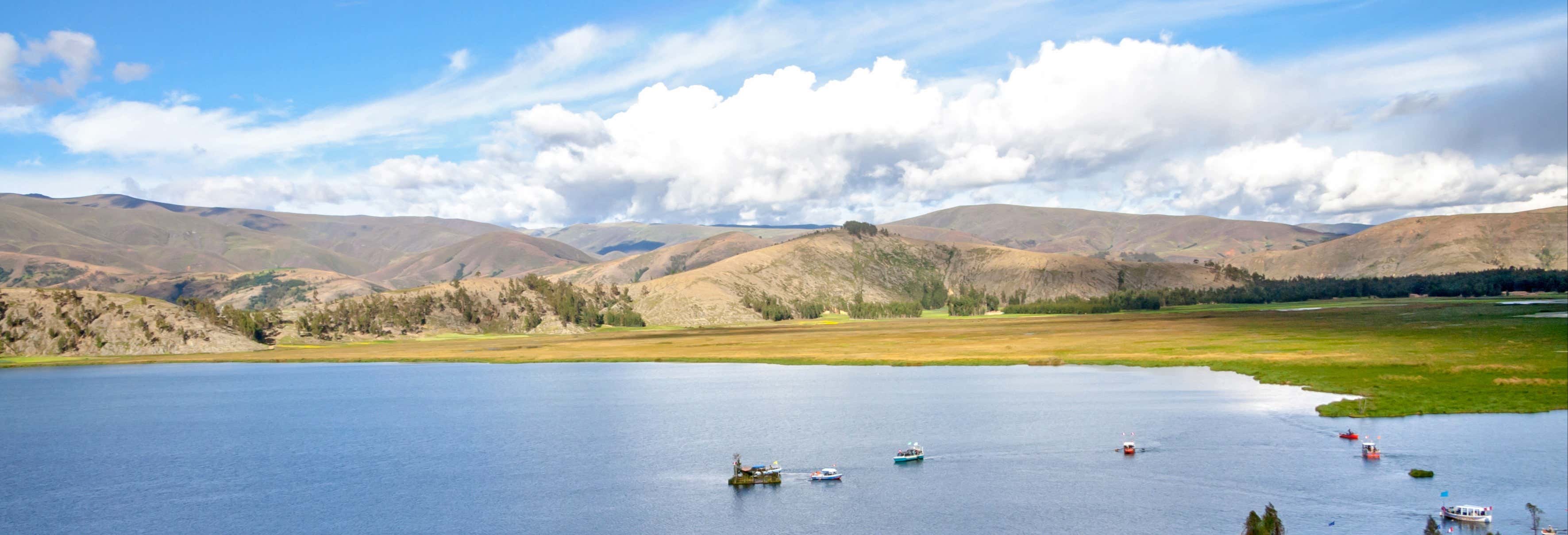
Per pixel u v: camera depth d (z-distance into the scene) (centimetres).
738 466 10069
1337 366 16112
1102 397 14650
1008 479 9706
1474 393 12925
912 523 8356
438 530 8519
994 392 15825
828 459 10906
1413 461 9681
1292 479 9250
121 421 15500
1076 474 9806
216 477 10781
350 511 9212
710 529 8388
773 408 14800
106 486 10450
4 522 9069
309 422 14925
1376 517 8056
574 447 12100
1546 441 10294
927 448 11262
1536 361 15425
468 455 11738
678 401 16225
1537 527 7588
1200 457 10250
